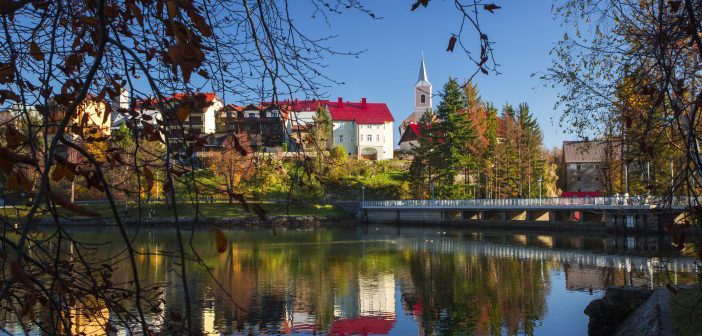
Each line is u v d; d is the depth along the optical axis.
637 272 23.94
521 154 66.56
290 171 3.68
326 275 25.28
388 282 23.53
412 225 61.53
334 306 18.88
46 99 2.82
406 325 16.41
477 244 38.59
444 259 30.58
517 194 66.19
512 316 17.03
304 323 16.69
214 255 32.06
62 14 2.91
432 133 65.19
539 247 35.91
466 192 67.62
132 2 2.57
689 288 11.07
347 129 89.81
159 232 44.62
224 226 56.28
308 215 62.50
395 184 73.50
